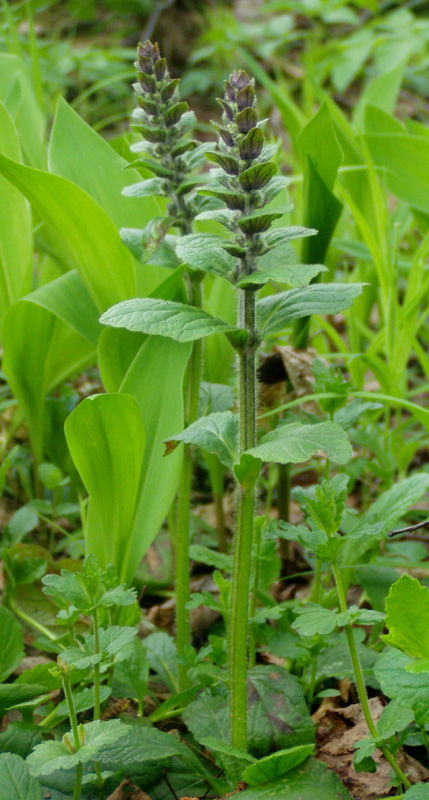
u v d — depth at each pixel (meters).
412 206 0.71
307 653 0.55
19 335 0.64
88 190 0.62
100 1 1.92
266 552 0.56
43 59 1.33
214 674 0.54
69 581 0.51
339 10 1.61
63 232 0.59
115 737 0.48
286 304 0.52
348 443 0.48
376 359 0.68
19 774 0.50
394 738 0.53
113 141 0.70
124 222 0.62
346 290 0.51
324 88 1.75
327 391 0.58
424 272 0.73
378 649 0.59
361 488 0.77
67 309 0.62
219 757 0.53
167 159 0.57
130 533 0.56
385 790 0.53
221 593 0.56
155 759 0.53
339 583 0.52
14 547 0.64
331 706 0.58
